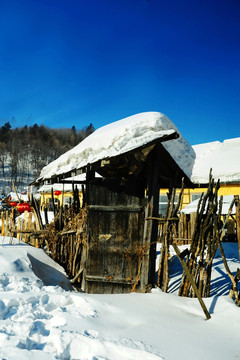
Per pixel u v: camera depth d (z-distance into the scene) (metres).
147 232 5.25
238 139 17.31
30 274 5.36
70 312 3.49
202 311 3.62
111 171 6.57
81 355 2.57
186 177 6.08
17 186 86.94
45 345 2.69
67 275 6.45
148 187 5.32
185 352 2.52
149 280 5.11
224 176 14.73
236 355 2.53
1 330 2.93
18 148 121.38
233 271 6.34
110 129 5.96
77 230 6.13
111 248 5.53
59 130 161.75
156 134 4.94
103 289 5.50
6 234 8.28
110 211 5.59
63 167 6.19
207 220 4.47
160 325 3.12
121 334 2.84
